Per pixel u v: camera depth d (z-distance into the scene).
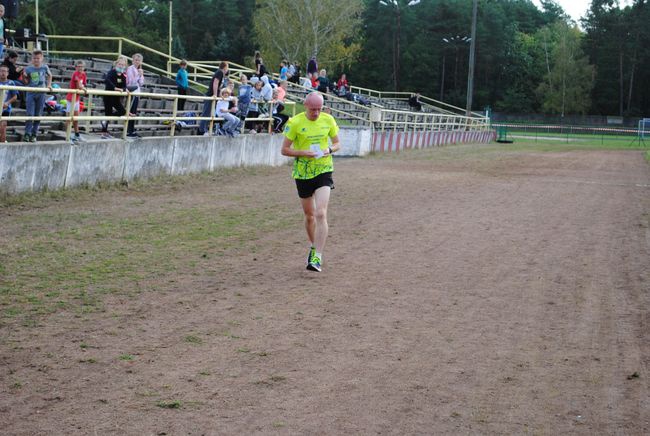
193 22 104.00
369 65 106.19
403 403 4.86
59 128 16.33
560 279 8.50
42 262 8.33
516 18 130.12
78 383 5.02
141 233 10.32
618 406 4.90
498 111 108.19
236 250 9.54
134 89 17.00
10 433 4.27
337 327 6.45
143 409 4.64
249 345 5.90
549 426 4.57
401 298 7.48
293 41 76.62
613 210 14.59
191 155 17.61
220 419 4.53
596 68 105.19
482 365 5.62
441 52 106.19
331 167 8.77
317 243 8.55
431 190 17.14
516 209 14.24
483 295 7.70
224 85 21.08
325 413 4.66
